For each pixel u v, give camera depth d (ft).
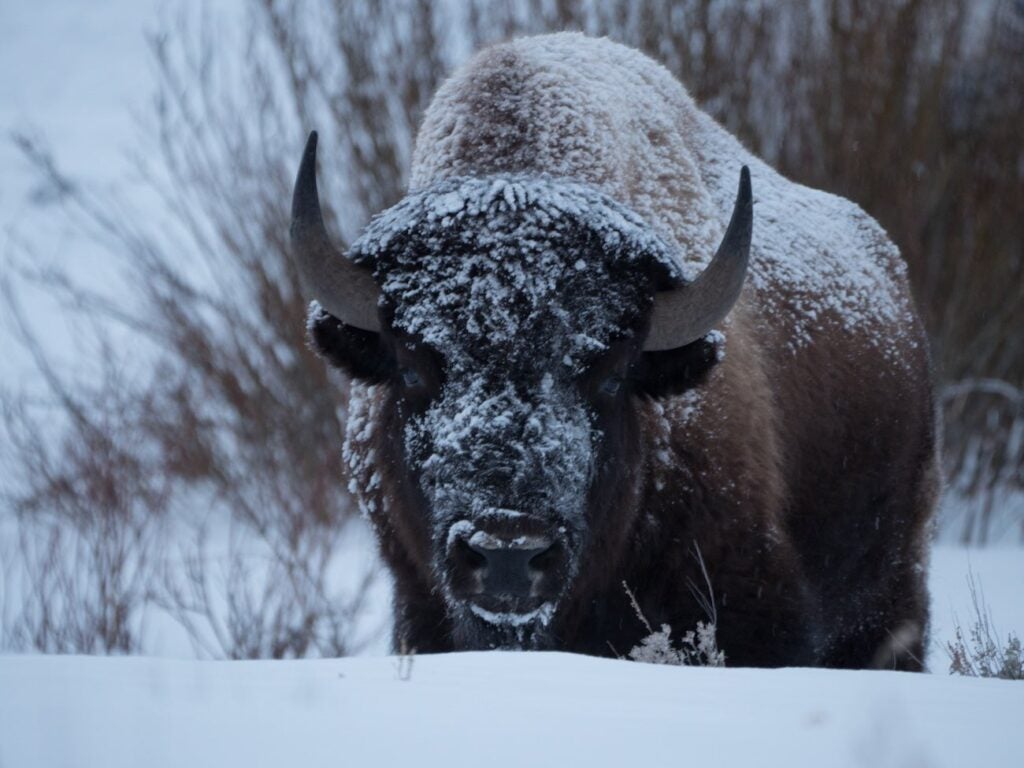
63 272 180.96
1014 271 140.36
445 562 49.73
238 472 124.88
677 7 130.72
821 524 69.82
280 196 130.11
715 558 59.47
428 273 52.49
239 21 155.02
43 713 32.71
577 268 52.21
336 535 107.76
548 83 61.62
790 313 68.80
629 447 56.18
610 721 32.53
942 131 137.39
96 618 83.30
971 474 137.80
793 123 132.77
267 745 30.37
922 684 37.60
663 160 64.54
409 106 127.34
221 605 92.17
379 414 58.39
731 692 35.78
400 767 29.09
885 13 134.10
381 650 84.99
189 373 135.85
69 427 135.85
